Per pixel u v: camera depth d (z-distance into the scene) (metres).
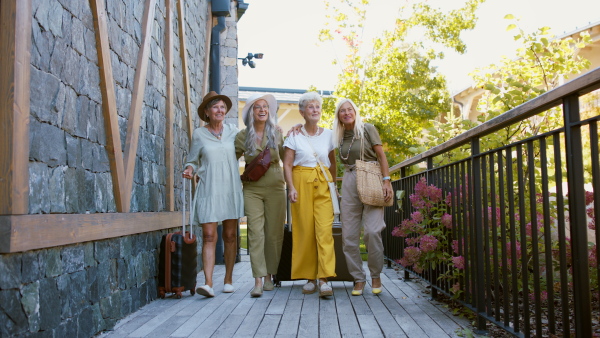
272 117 4.25
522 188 2.21
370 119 12.50
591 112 5.53
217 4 6.77
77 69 2.71
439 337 2.67
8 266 2.02
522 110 2.02
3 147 2.03
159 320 3.18
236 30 7.24
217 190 4.02
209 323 3.07
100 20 3.00
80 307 2.64
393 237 5.38
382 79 13.03
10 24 2.06
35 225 2.16
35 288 2.20
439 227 3.65
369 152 3.90
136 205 3.68
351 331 2.83
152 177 4.14
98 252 2.91
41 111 2.29
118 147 3.24
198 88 6.23
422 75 13.65
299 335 2.76
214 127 4.18
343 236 3.96
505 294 2.43
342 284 4.52
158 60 4.40
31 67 2.21
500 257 3.07
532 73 4.95
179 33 5.18
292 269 4.06
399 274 5.11
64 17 2.56
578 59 5.02
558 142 1.86
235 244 4.28
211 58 6.85
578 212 1.69
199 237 5.77
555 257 3.21
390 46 13.46
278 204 4.18
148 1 4.02
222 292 4.22
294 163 4.07
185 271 3.99
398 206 4.75
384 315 3.21
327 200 3.98
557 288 3.41
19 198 2.06
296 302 3.70
